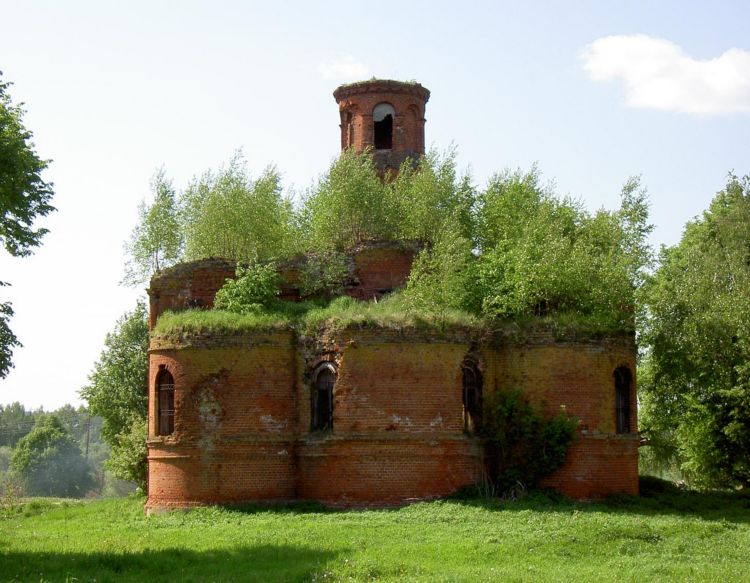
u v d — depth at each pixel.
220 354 37.69
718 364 43.28
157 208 51.12
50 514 45.09
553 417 37.69
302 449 37.31
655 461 52.44
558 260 39.53
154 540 30.55
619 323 39.03
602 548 27.17
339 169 47.03
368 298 42.69
